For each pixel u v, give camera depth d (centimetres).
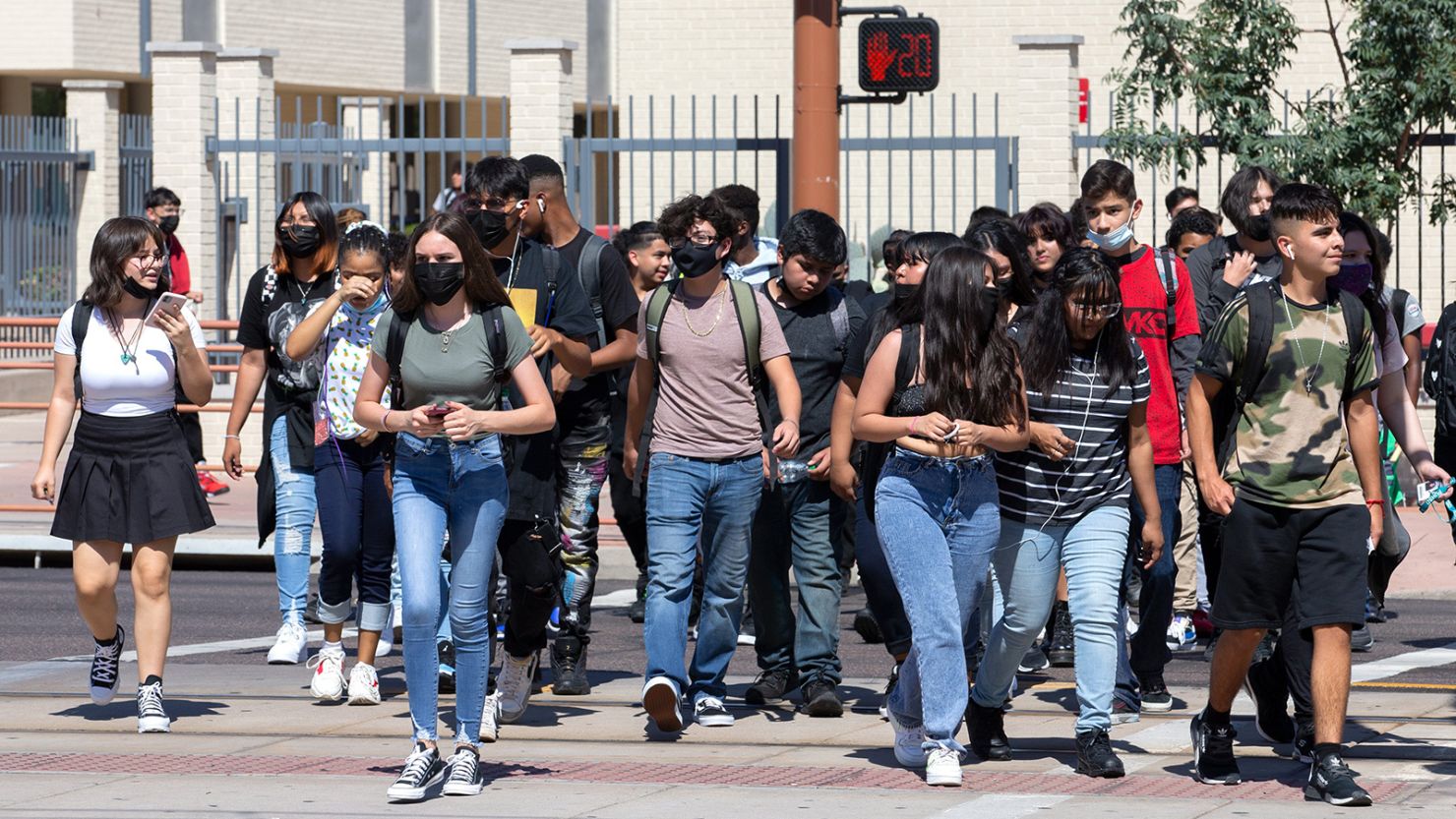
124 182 6538
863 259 4241
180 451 2034
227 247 4928
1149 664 2073
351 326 2119
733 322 1925
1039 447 1739
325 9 7988
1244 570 1695
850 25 6462
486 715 1944
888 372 1723
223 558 3484
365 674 2147
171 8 7688
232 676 2338
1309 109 4272
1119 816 1619
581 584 2184
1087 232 2117
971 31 6369
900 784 1753
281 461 2338
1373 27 4188
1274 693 1872
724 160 6612
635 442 1989
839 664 2111
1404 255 5562
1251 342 1683
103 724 2052
